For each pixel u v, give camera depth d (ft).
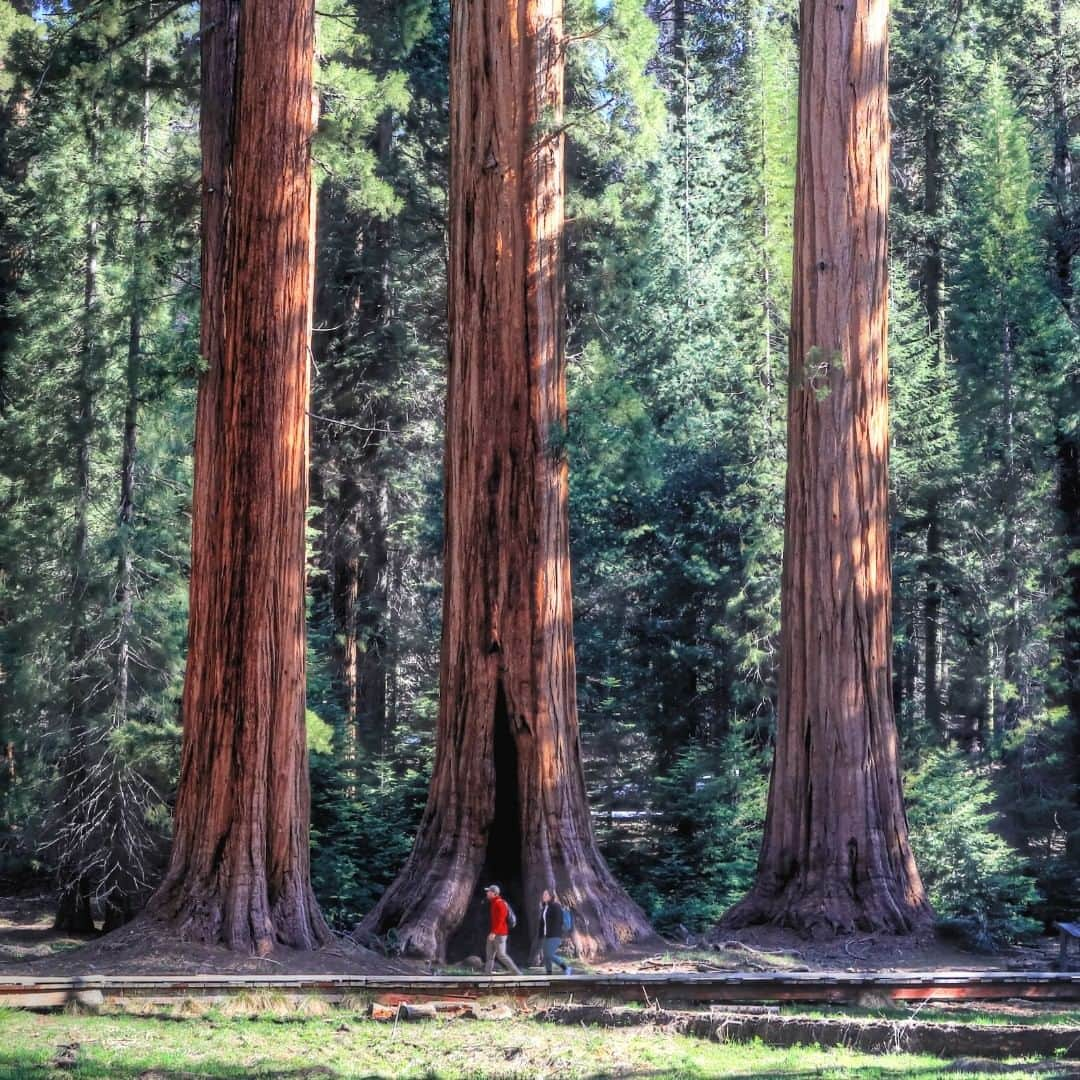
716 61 133.49
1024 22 118.62
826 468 62.75
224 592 56.34
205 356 59.00
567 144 97.55
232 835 55.01
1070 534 101.09
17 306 87.66
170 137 95.45
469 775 62.18
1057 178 114.01
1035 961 55.01
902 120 125.90
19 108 103.60
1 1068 34.60
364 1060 37.65
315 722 77.30
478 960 56.85
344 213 112.47
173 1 66.18
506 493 62.54
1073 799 94.63
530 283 62.44
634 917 60.54
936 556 105.60
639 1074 35.65
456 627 63.31
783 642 64.23
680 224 99.96
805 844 61.77
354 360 112.57
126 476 80.79
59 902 87.56
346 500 116.57
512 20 62.34
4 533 87.92
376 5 73.10
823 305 62.90
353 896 78.23
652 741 93.61
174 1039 39.81
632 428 63.16
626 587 93.15
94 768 77.87
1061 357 96.63
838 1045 39.65
